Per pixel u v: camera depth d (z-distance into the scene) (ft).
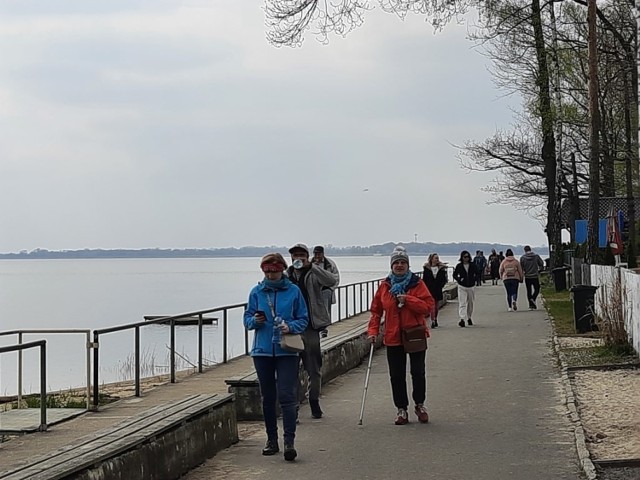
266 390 31.01
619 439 31.32
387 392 44.62
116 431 26.84
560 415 37.06
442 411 38.68
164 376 56.44
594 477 26.13
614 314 55.11
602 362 50.83
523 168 181.16
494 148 179.42
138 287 281.13
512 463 28.78
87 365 42.60
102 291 247.09
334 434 34.22
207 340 82.12
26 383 63.26
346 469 28.50
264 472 28.45
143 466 25.81
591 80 85.92
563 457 29.45
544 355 57.67
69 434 36.19
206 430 30.58
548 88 121.90
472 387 45.14
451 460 29.37
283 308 30.53
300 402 40.78
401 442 32.40
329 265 46.06
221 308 60.85
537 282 99.19
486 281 195.62
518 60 130.93
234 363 61.87
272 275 30.81
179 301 183.11
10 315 140.67
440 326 81.00
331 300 43.29
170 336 53.36
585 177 156.46
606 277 66.54
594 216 88.99
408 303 35.81
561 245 145.79
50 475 21.65
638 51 29.96
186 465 28.73
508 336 70.13
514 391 43.62
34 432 36.60
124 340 88.33
